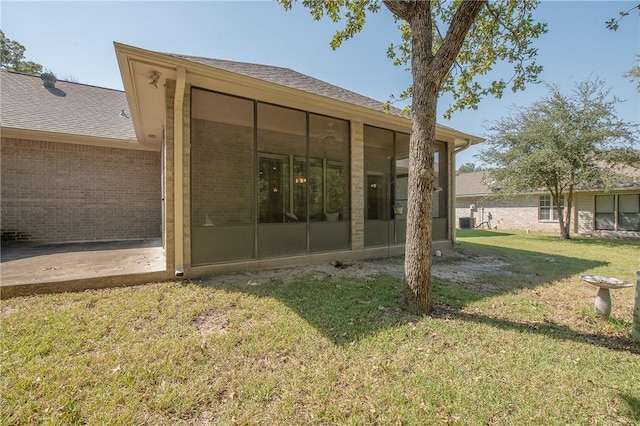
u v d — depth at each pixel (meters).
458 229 20.08
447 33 3.59
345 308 3.83
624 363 2.70
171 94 4.83
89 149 8.91
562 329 3.45
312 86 7.29
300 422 1.90
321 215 6.75
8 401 1.98
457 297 4.47
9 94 9.20
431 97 3.74
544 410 2.05
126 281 4.49
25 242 8.10
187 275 5.01
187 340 2.86
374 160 7.70
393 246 7.88
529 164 12.37
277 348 2.79
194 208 5.18
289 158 6.30
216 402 2.07
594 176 11.49
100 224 9.03
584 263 7.50
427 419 1.95
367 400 2.11
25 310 3.42
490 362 2.64
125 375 2.30
